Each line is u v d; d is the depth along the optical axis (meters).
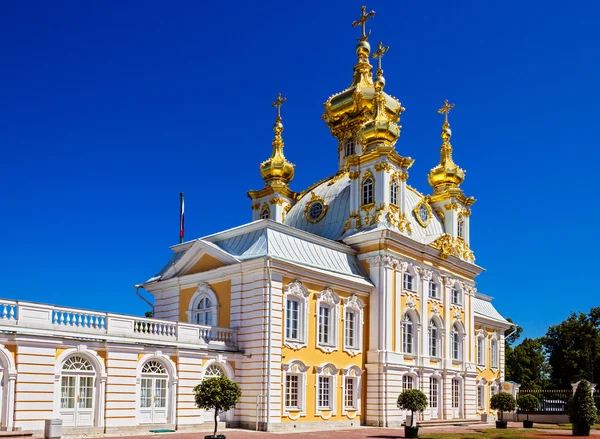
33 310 30.27
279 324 38.91
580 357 86.69
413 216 54.03
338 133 62.56
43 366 29.73
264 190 59.53
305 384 40.28
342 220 51.97
